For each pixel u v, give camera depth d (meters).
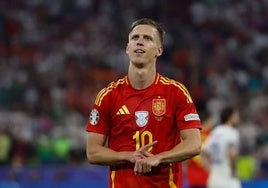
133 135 14.27
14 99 52.56
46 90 54.94
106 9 71.88
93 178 38.00
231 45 70.44
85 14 70.88
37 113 50.78
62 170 37.66
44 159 43.72
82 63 61.47
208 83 61.16
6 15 67.31
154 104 14.30
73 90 55.62
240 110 56.69
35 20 68.38
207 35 72.25
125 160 13.95
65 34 67.25
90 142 14.46
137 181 14.23
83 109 54.03
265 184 35.31
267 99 59.31
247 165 42.94
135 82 14.40
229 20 75.19
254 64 68.00
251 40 72.38
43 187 36.25
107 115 14.50
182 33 69.88
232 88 62.16
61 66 60.22
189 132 14.20
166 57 65.31
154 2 72.75
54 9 70.44
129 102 14.36
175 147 14.05
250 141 49.47
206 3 76.44
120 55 64.00
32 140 44.56
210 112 52.84
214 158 28.42
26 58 61.69
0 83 54.72
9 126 45.56
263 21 76.00
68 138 45.78
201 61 65.12
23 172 37.12
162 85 14.45
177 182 14.40
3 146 42.47
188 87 60.19
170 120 14.30
